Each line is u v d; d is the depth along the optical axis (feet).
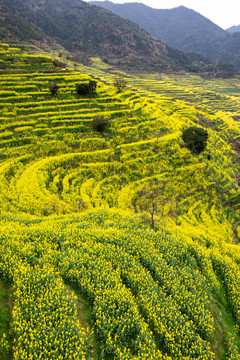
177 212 155.22
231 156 300.40
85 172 168.25
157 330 40.91
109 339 35.73
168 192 174.60
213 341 45.19
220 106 577.02
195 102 572.10
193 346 39.75
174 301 48.26
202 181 198.49
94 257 54.24
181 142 225.76
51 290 41.34
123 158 189.67
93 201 135.44
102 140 199.31
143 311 43.65
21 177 141.18
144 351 35.65
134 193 162.61
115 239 64.49
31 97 221.05
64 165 169.27
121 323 38.60
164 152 207.31
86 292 44.78
